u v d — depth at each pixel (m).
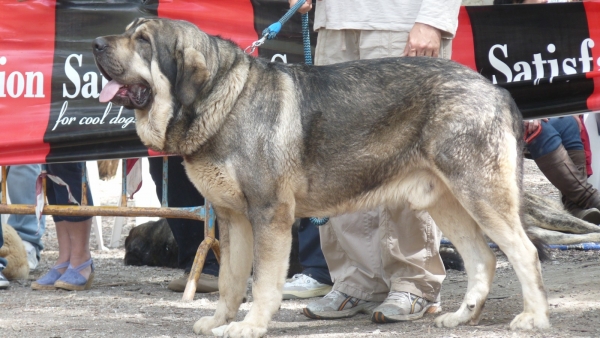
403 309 5.97
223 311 5.77
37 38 7.98
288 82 5.55
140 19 5.72
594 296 6.48
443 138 5.40
